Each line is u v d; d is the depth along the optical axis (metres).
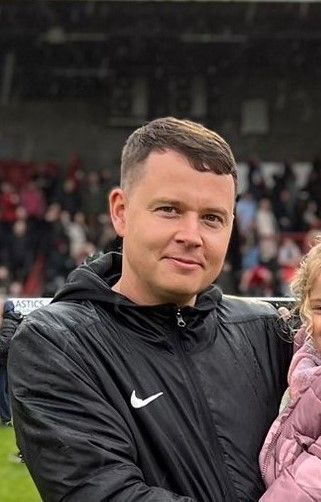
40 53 25.70
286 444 2.41
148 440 2.31
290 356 2.67
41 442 2.24
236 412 2.45
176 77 26.55
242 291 18.03
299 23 24.11
